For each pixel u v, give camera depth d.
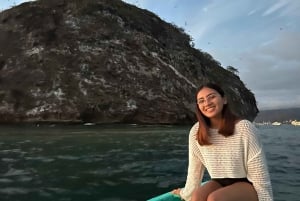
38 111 24.00
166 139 14.03
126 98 25.55
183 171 7.32
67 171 7.20
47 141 12.73
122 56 28.25
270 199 2.99
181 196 3.78
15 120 23.88
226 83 39.06
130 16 32.66
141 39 30.44
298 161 9.34
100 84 25.95
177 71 30.25
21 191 5.59
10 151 10.07
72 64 26.94
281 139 15.74
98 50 28.06
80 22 30.00
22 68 26.69
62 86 25.45
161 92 26.98
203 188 3.24
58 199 5.14
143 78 27.38
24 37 28.88
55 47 27.91
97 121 24.67
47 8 30.92
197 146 3.42
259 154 3.02
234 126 3.09
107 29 29.83
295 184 6.56
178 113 25.83
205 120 3.23
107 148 10.99
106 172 7.14
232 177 3.15
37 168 7.51
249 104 42.78
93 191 5.62
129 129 19.33
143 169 7.52
